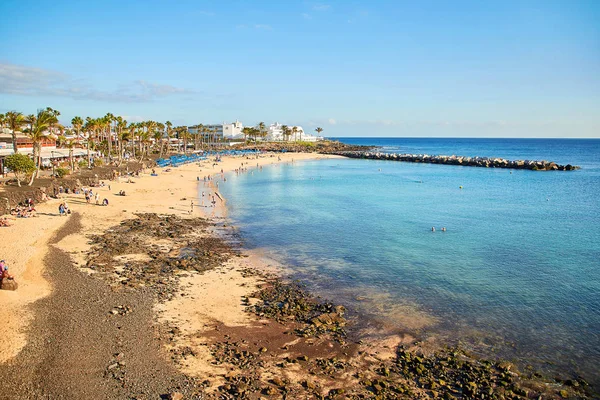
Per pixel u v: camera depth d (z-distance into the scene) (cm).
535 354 2327
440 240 4775
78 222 4984
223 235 4916
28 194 5544
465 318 2772
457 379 2067
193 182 9762
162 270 3509
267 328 2544
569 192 8806
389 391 1939
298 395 1864
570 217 6141
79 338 2223
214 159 16400
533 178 11506
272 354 2230
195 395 1803
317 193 8594
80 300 2727
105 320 2469
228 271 3612
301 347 2330
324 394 1888
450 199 7844
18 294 2717
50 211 5378
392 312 2848
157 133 17025
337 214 6294
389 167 15350
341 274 3609
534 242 4700
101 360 2028
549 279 3512
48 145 10075
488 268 3794
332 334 2508
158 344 2239
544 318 2783
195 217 5872
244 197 7950
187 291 3072
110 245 4100
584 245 4575
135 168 10781
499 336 2531
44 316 2442
